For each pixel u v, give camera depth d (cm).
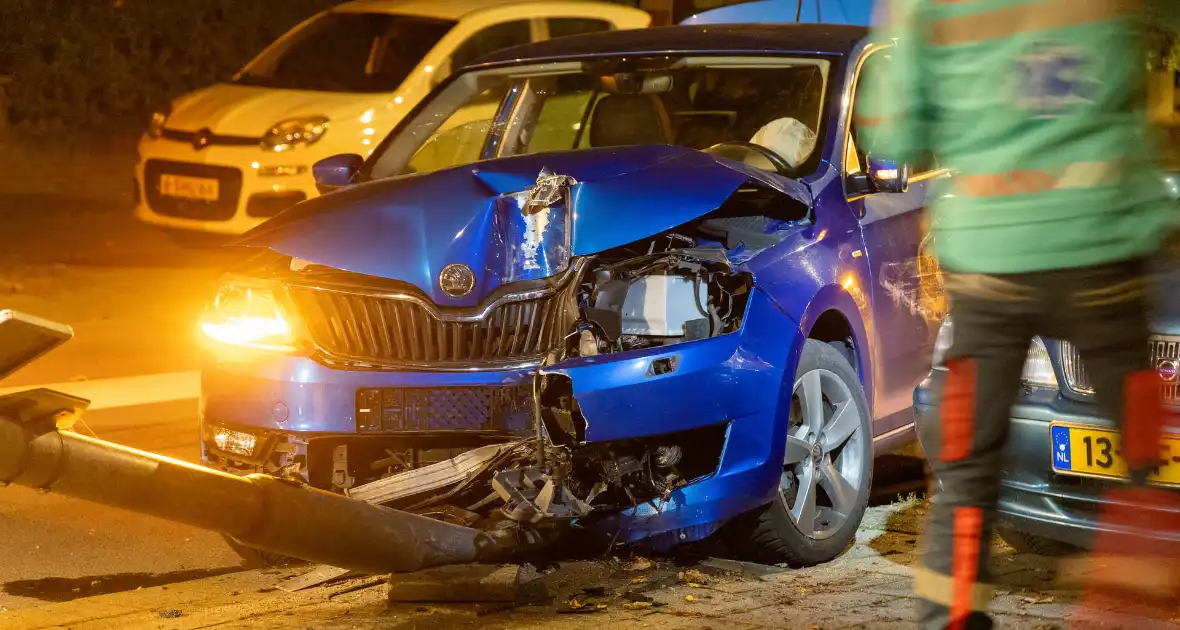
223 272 611
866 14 1290
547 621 496
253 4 2202
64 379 934
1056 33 370
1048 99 373
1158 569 541
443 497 561
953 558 384
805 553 582
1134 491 491
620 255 589
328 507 488
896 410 671
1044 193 375
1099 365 388
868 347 634
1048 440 516
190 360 1010
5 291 1210
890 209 670
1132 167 379
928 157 399
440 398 561
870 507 696
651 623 491
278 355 580
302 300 585
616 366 543
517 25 1316
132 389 895
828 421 607
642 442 550
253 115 1252
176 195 1276
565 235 571
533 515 533
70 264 1347
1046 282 380
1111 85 373
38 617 525
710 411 549
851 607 510
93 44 2117
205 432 601
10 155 1977
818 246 614
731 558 593
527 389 556
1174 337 480
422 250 574
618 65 730
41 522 693
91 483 418
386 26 1310
